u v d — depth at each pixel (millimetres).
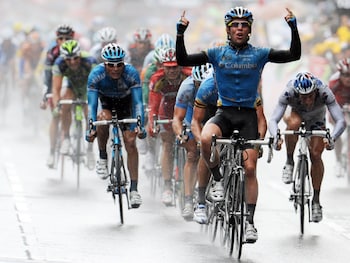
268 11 68438
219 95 20938
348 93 30812
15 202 26594
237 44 20484
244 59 20500
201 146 20500
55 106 30266
